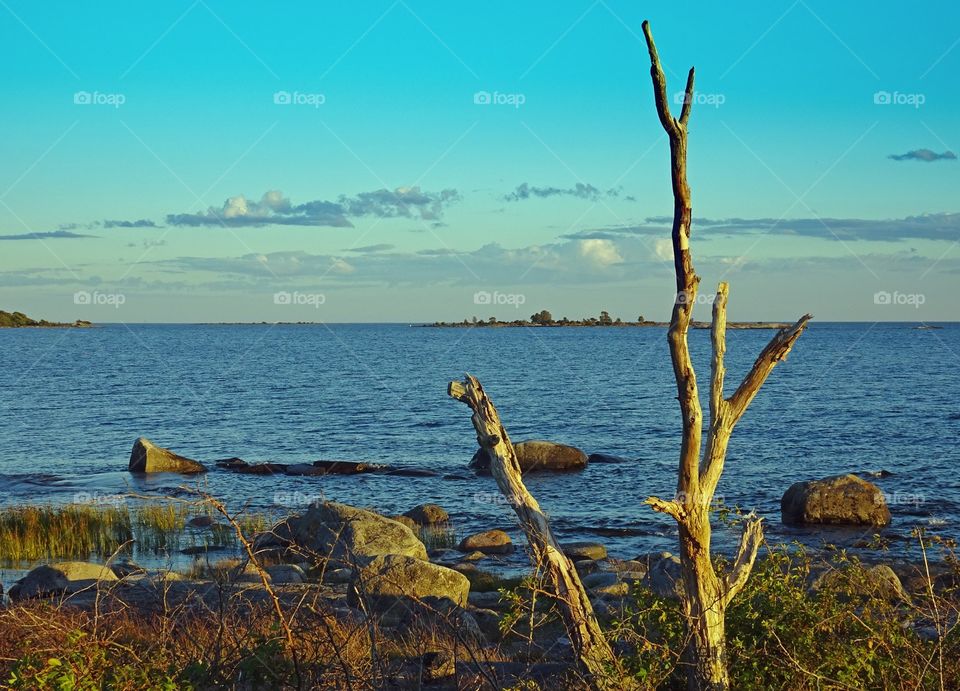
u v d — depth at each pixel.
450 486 33.47
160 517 25.02
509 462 7.75
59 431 51.78
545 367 113.81
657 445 44.00
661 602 7.51
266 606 8.71
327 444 45.81
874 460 38.00
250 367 116.12
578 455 36.59
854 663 7.02
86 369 110.81
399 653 10.11
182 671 7.05
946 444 42.56
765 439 44.91
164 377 96.50
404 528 20.08
